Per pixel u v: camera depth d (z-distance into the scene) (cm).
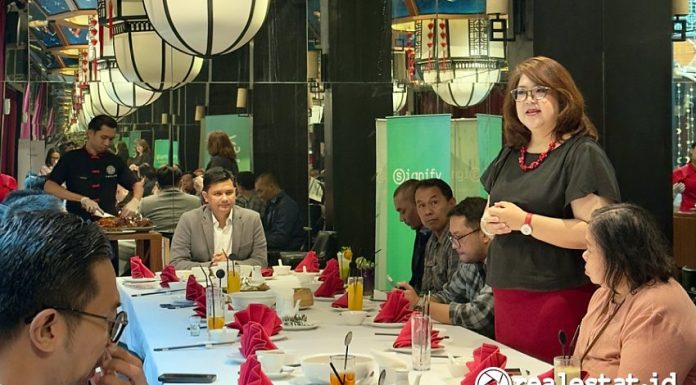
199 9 451
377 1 738
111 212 709
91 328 144
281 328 377
